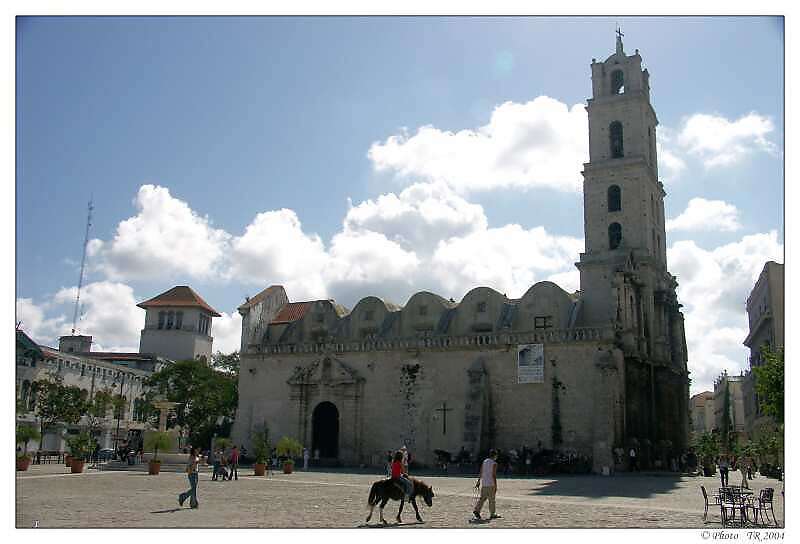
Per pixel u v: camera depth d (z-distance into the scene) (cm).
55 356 8325
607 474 5369
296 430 6744
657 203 7294
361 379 6550
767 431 8025
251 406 7031
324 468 6228
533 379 5878
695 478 5409
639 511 2742
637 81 7025
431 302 6900
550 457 5528
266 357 7088
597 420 5566
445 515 2630
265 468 5212
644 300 6600
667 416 6612
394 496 2377
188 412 8788
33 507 2709
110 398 8712
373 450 6384
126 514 2536
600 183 6881
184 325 11381
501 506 2952
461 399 6144
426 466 6138
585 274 6625
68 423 7881
